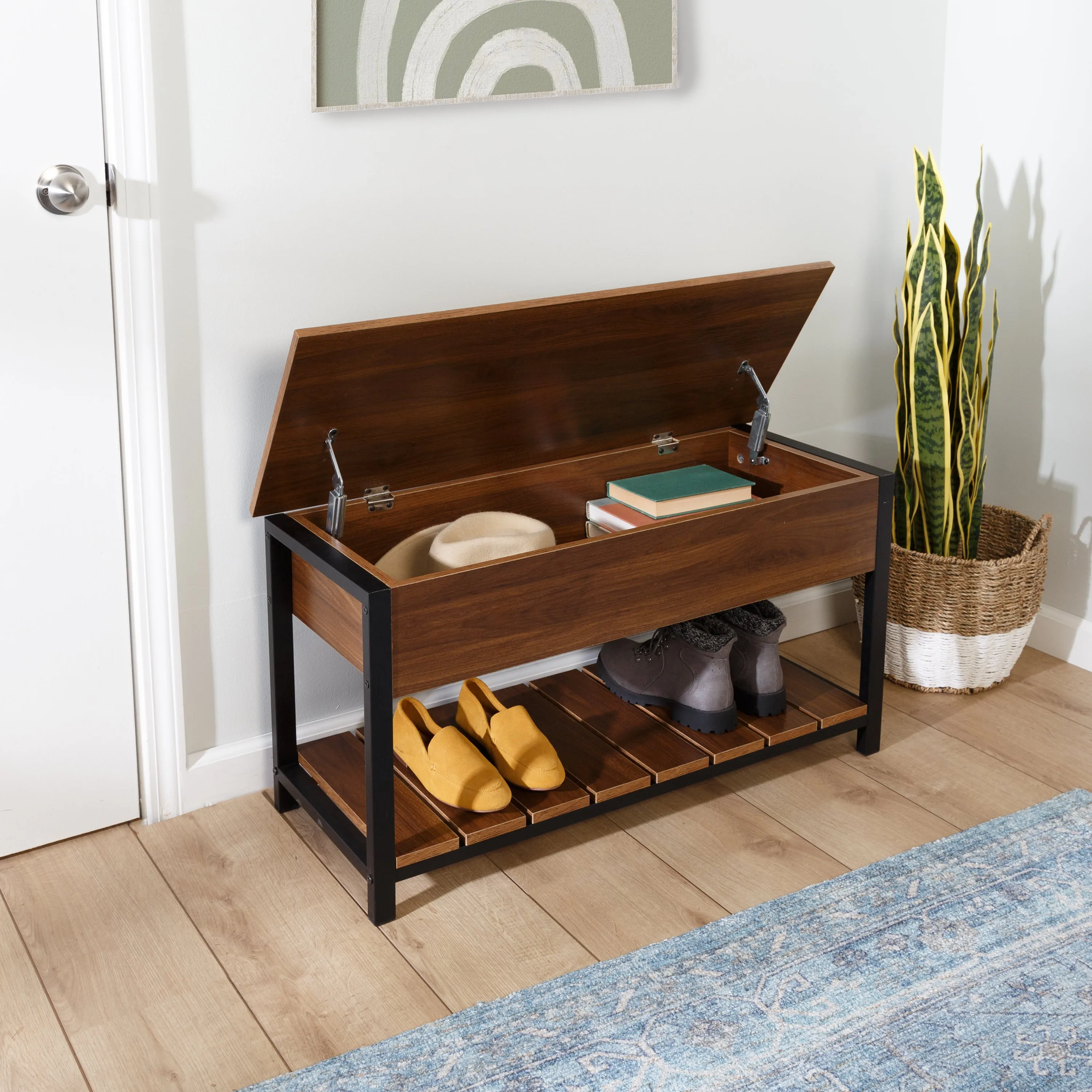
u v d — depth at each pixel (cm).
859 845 176
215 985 148
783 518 176
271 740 190
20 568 161
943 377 205
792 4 204
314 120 164
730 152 205
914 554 210
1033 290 226
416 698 195
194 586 176
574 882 168
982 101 225
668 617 170
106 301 157
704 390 199
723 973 149
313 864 172
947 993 145
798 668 211
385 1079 133
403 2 164
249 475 175
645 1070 134
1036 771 195
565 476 195
